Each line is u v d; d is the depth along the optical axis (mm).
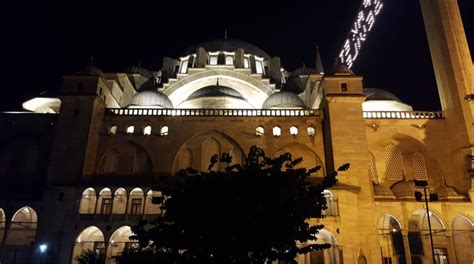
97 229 48562
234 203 23328
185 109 53406
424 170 53844
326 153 51438
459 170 50562
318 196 25047
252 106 64062
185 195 24469
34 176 51969
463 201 48281
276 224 23328
